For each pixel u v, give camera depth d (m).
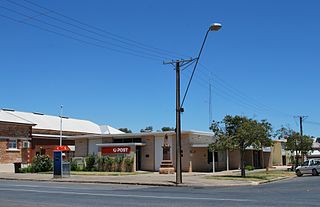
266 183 32.25
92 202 17.23
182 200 17.75
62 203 16.94
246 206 15.27
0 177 37.19
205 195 20.34
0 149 53.03
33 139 60.81
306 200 17.48
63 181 32.66
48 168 44.66
